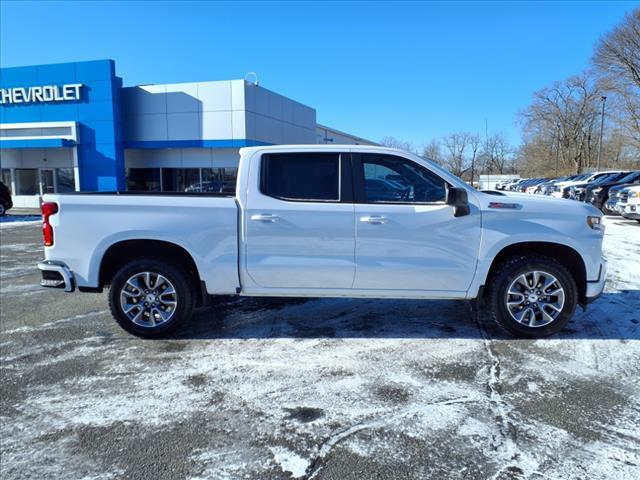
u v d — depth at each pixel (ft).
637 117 167.12
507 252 15.52
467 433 9.84
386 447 9.37
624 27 162.09
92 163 75.82
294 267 14.89
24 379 12.57
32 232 48.06
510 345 14.75
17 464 8.91
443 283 14.99
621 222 49.93
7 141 76.48
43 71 75.92
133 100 75.61
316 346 14.75
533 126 235.61
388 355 13.99
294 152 15.05
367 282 15.02
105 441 9.66
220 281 15.08
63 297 21.29
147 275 15.23
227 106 72.28
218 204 14.88
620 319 17.15
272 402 11.22
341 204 14.78
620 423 10.23
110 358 13.97
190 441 9.65
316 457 9.07
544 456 9.05
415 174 15.05
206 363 13.53
